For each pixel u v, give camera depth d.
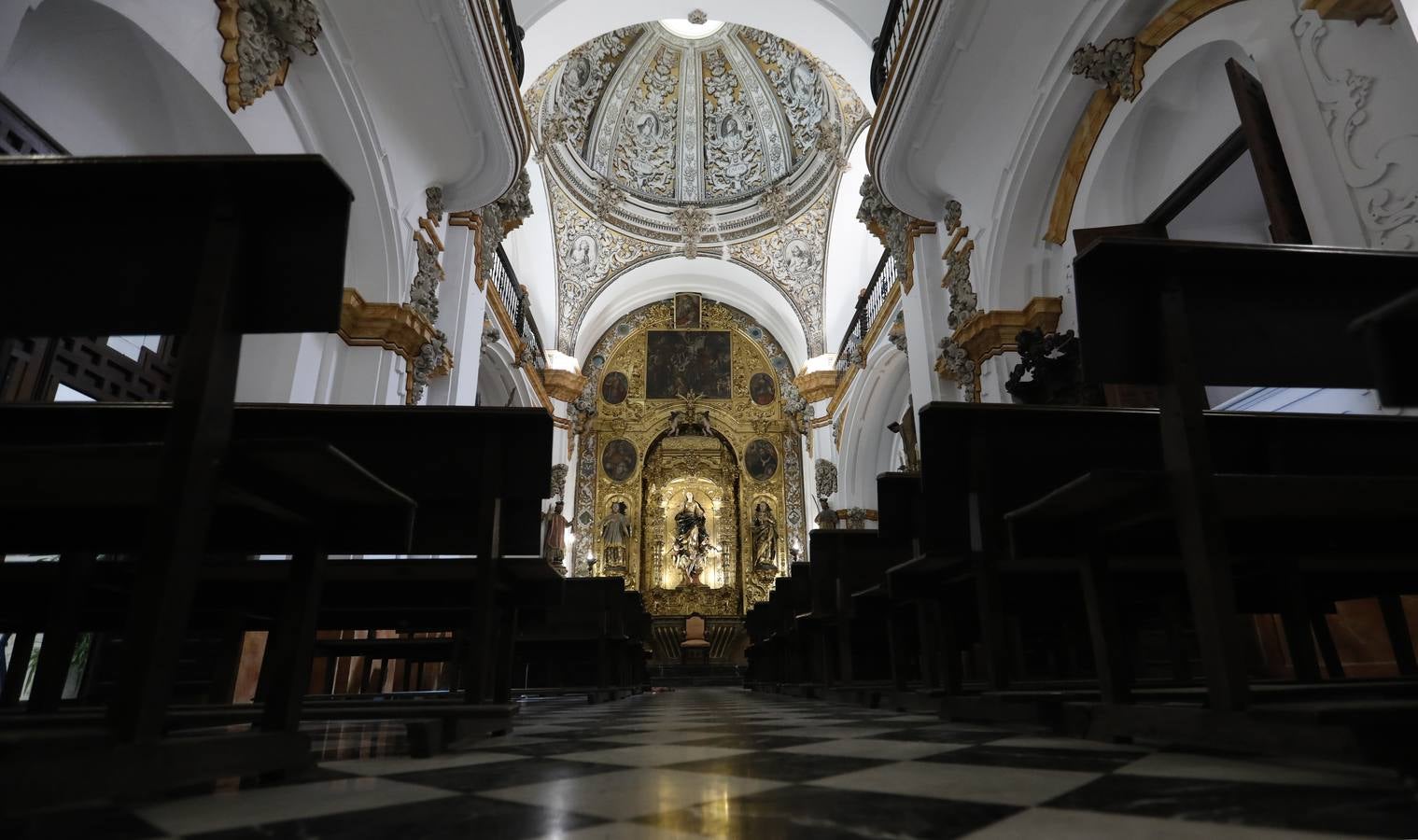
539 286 17.91
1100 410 2.93
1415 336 1.29
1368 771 1.48
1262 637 5.18
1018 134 7.87
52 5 4.51
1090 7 6.54
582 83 16.61
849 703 4.68
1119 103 6.86
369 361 7.70
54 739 1.15
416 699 4.70
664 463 19.92
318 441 1.55
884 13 9.64
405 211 8.04
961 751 1.98
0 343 4.71
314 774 1.76
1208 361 1.88
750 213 18.55
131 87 5.32
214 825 1.17
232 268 1.58
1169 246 1.82
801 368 19.88
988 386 8.38
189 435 1.46
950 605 3.39
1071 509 2.19
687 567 18.91
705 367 20.45
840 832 1.08
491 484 2.89
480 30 6.68
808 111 16.91
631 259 19.06
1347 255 1.86
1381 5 4.10
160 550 1.40
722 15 11.06
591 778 1.65
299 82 6.46
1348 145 4.30
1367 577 3.49
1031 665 5.54
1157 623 5.83
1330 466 2.81
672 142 18.53
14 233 1.63
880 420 16.66
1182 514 1.85
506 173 8.56
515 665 7.80
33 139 4.83
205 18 5.21
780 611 7.86
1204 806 1.17
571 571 18.59
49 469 1.58
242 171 1.56
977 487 2.92
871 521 16.80
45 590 3.02
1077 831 1.04
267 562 3.00
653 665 16.62
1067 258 7.84
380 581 3.14
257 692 4.09
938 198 9.47
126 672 1.34
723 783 1.54
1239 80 5.06
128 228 1.62
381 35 6.54
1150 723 1.93
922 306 9.81
